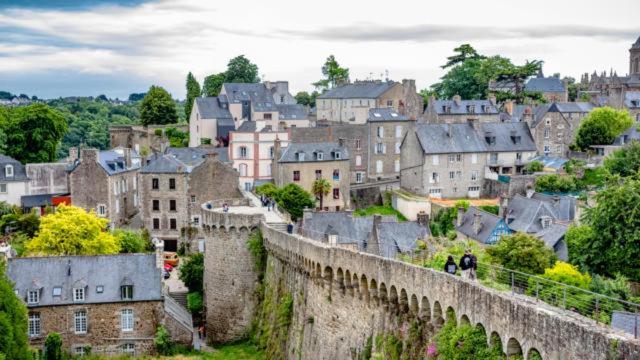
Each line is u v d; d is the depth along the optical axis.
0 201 112.94
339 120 168.62
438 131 127.69
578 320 26.09
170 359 69.12
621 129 140.88
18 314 56.78
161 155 114.00
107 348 71.25
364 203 125.31
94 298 71.31
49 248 84.50
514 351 29.16
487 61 192.25
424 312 37.06
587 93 199.75
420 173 124.12
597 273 63.59
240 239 73.25
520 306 28.48
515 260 60.31
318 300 54.59
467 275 37.97
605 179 97.25
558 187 116.25
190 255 97.00
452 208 109.44
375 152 135.62
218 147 133.00
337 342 50.22
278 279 66.38
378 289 43.06
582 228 71.00
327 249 52.25
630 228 61.41
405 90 162.50
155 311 71.88
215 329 75.00
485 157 128.38
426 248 67.06
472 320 32.12
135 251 95.56
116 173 112.12
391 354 40.41
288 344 61.03
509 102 166.00
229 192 108.50
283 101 182.25
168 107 171.50
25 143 131.38
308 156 118.50
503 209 96.12
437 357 34.72
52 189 118.50
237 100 155.00
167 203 108.06
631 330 30.66
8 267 72.25
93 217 87.44
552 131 140.75
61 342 69.00
